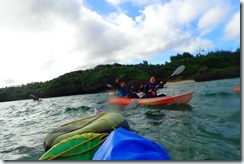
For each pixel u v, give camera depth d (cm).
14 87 4556
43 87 4309
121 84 1160
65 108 1284
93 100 1700
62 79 3888
